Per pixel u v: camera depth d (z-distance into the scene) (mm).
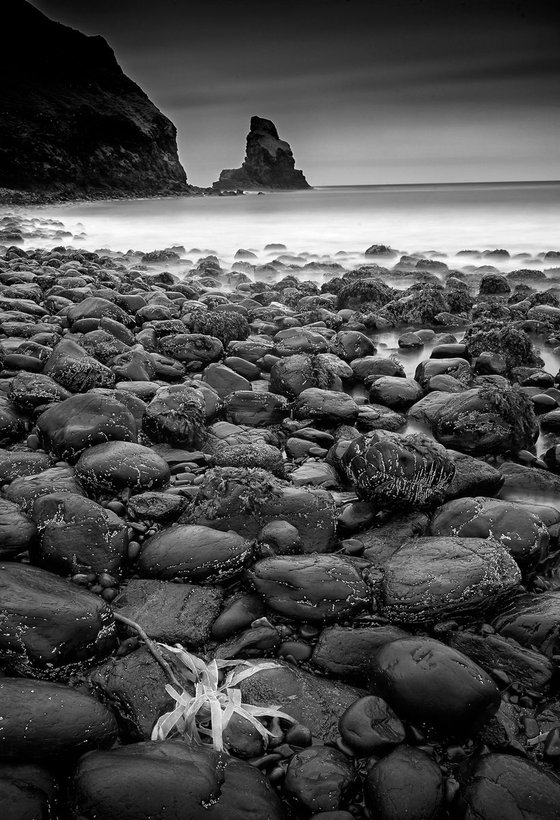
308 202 59656
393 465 4289
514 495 4875
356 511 4309
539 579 3799
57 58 77500
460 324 11164
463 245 23578
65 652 2850
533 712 2875
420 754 2506
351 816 2311
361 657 3098
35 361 6840
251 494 4023
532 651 3119
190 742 2537
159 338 8445
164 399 5406
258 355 8125
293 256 20906
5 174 58438
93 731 2457
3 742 2287
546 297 11758
